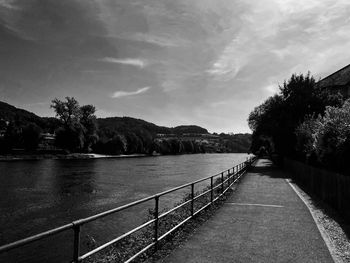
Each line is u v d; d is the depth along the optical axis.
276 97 39.09
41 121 147.25
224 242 7.43
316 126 17.14
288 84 37.88
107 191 27.12
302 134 22.58
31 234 14.10
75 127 95.69
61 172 45.38
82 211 18.97
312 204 12.80
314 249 6.94
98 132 123.88
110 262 6.61
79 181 34.44
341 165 12.38
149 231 8.84
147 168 57.12
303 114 35.09
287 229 8.70
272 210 11.49
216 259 6.27
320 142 13.40
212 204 12.41
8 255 10.73
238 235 8.06
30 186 29.81
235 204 12.78
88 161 79.81
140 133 148.50
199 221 9.59
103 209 19.55
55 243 11.85
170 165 67.94
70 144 94.31
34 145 92.00
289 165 30.62
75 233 4.27
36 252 10.94
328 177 12.78
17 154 85.88
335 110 13.27
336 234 8.20
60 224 15.88
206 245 7.19
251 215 10.60
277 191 16.83
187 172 48.03
